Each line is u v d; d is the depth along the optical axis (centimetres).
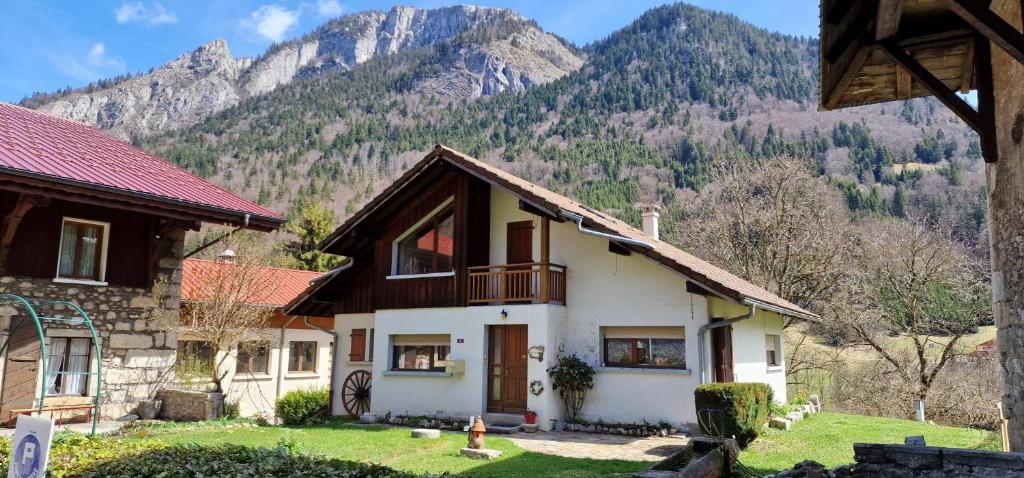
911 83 788
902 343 2783
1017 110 610
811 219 2872
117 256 1423
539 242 1526
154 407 1434
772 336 1894
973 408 2475
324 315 1931
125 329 1420
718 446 854
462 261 1524
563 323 1466
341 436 1247
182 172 1636
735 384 1112
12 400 1230
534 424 1362
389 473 705
